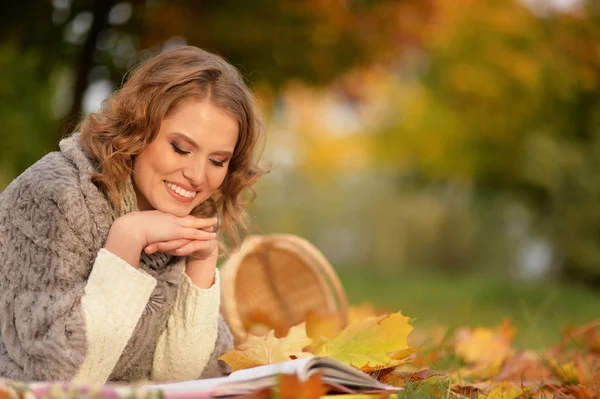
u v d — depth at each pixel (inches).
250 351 94.9
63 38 327.0
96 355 82.4
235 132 89.4
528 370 117.7
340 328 126.3
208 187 89.3
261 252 142.8
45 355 80.5
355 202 1149.1
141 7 315.9
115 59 327.0
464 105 661.9
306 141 849.5
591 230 443.5
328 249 1157.1
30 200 85.2
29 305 82.4
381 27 341.1
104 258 83.7
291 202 1135.6
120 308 83.4
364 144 830.5
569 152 450.9
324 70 344.8
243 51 326.0
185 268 95.9
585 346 143.6
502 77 610.9
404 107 719.7
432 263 1019.3
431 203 1032.2
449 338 137.6
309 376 70.7
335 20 328.2
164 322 94.5
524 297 352.5
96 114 89.8
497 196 756.0
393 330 97.7
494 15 569.6
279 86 341.7
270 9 319.0
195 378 96.1
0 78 338.0
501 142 669.3
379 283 443.2
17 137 341.4
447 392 93.1
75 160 87.8
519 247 783.1
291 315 146.3
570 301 332.5
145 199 93.2
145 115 86.1
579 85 606.9
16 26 317.1
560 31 569.6
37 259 83.7
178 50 91.6
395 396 74.5
